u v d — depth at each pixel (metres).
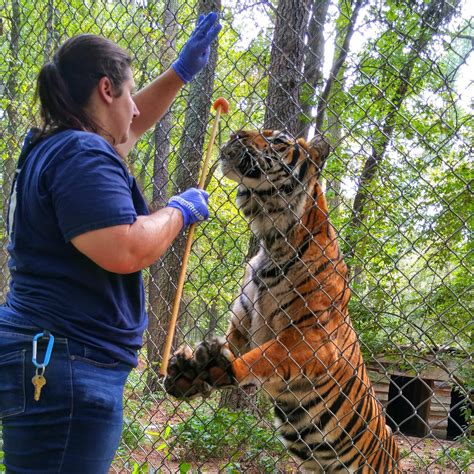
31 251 2.12
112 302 2.13
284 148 3.45
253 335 3.65
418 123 3.62
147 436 4.45
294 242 3.49
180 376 3.12
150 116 3.07
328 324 3.45
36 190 2.02
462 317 4.77
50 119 2.21
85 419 2.05
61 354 2.05
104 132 2.22
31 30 4.30
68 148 1.98
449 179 3.75
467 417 6.03
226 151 3.48
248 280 3.78
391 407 11.45
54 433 2.05
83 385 2.04
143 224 2.00
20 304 2.14
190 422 4.49
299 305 3.45
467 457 5.16
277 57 3.18
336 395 3.60
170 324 2.70
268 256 3.62
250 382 3.18
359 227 4.63
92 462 2.12
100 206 1.89
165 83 3.04
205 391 3.17
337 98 3.15
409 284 2.66
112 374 2.15
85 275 2.07
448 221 3.73
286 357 3.30
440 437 10.48
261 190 3.50
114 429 2.17
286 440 3.82
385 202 4.05
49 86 2.16
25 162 2.19
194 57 3.02
